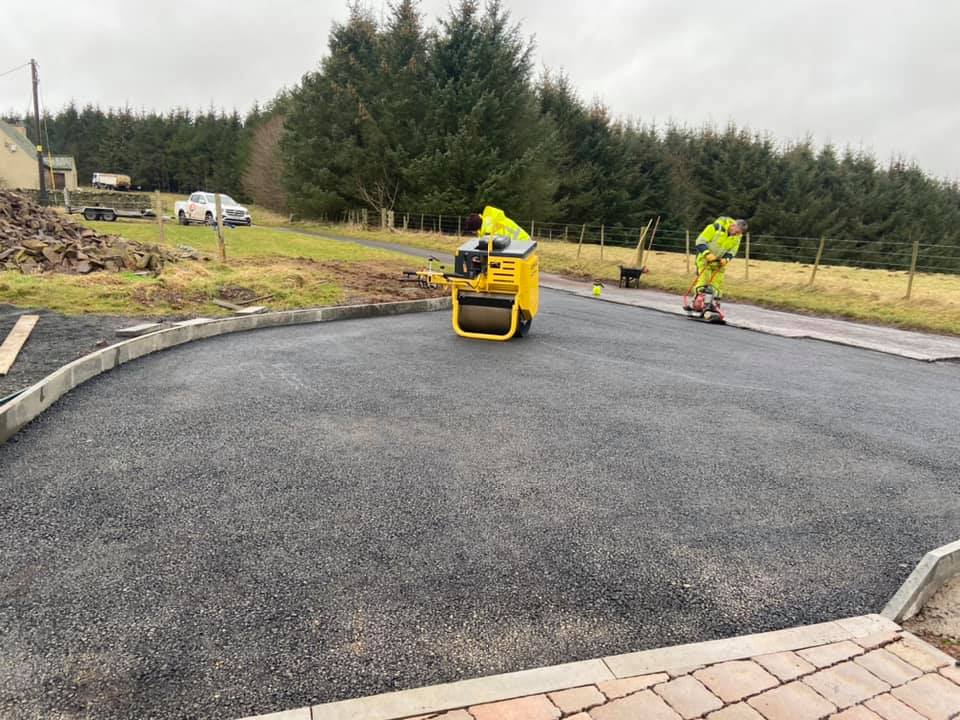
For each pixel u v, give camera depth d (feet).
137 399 16.25
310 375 19.51
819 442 15.43
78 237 39.09
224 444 13.42
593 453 13.87
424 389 18.54
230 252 50.42
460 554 9.39
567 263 69.77
